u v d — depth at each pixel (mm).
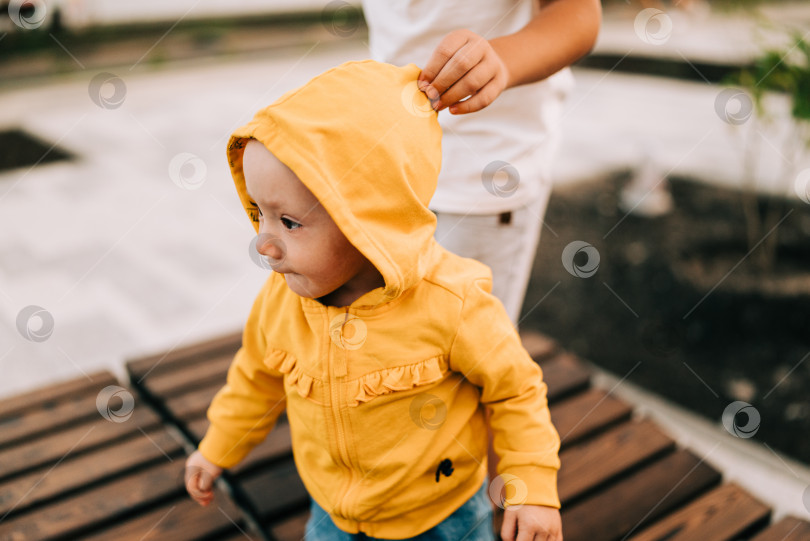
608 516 1492
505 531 992
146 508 1462
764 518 1490
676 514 1485
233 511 1459
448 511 1060
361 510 1029
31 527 1383
